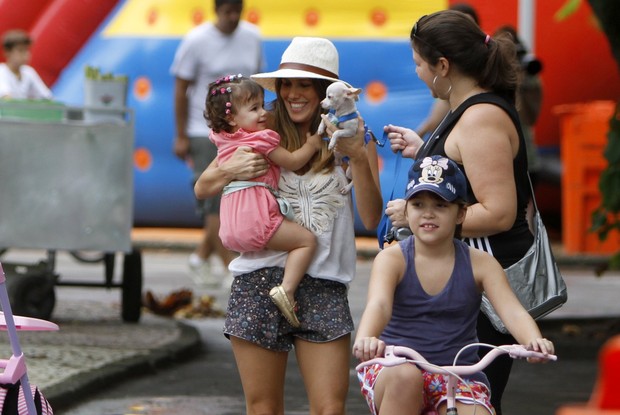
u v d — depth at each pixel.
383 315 9.59
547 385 18.39
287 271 11.05
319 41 11.38
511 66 11.24
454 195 9.77
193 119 27.25
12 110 21.23
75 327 21.66
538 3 37.66
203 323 23.72
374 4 35.34
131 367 18.08
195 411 16.03
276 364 11.27
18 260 35.78
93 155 21.00
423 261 9.95
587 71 37.91
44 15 37.97
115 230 21.08
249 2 36.22
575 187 35.84
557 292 11.24
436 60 11.13
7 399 10.18
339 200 11.30
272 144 11.08
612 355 4.84
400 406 9.48
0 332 20.72
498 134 10.91
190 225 38.56
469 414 9.60
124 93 21.56
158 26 37.31
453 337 9.95
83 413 15.73
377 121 34.88
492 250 11.13
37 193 20.98
